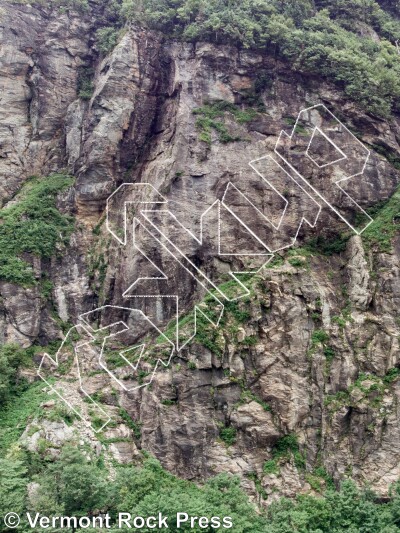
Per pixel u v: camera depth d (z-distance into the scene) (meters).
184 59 49.22
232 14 50.28
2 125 51.09
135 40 50.78
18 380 40.44
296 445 36.66
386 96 49.72
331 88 48.62
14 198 49.09
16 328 42.50
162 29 51.84
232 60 48.97
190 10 51.16
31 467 33.38
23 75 52.75
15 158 50.75
